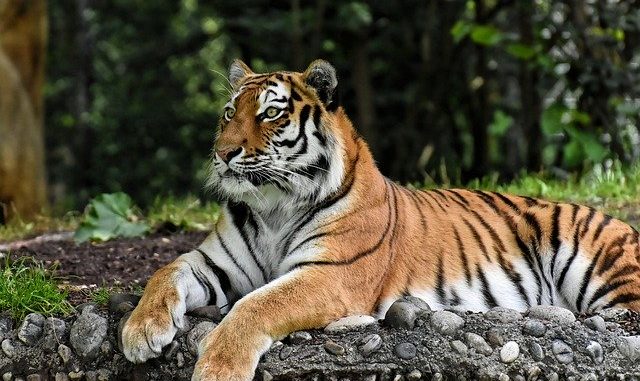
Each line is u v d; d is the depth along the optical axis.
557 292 9.30
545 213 9.52
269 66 28.25
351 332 8.11
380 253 8.62
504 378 8.05
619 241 9.14
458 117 27.73
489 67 25.64
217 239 8.69
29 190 19.14
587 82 17.27
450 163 25.77
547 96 22.25
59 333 8.45
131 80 34.56
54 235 13.40
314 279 8.08
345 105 26.70
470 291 9.16
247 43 27.05
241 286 8.73
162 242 12.36
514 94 26.86
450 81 25.12
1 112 18.72
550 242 9.34
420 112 25.83
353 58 24.97
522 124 22.44
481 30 18.05
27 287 8.77
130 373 8.21
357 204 8.50
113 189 33.72
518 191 14.18
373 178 8.76
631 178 14.33
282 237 8.57
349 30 24.31
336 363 7.99
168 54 33.50
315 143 8.47
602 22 17.83
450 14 24.56
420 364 8.07
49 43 33.50
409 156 25.89
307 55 25.58
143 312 7.84
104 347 8.30
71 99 33.56
